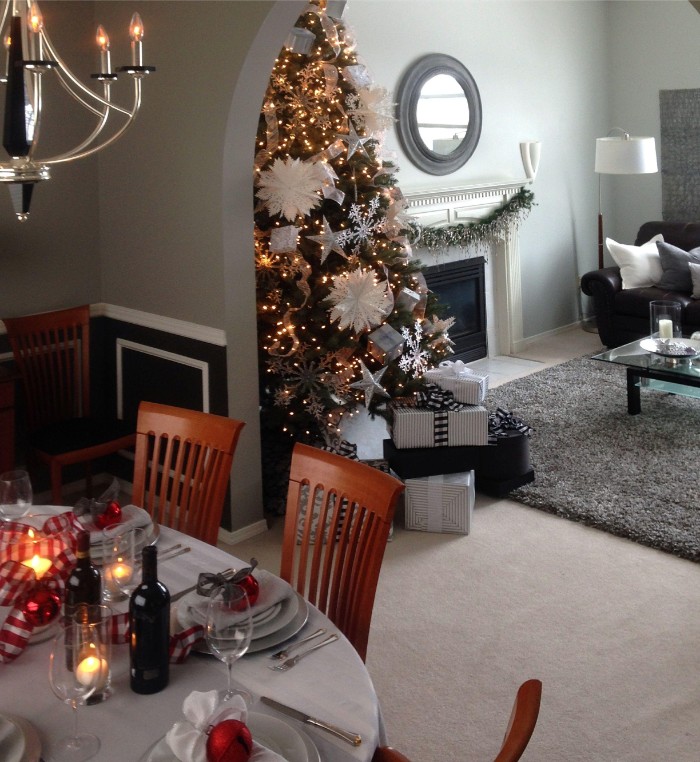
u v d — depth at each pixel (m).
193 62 3.30
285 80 3.67
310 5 3.71
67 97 3.76
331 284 3.77
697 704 2.52
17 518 1.93
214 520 2.29
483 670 2.72
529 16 6.37
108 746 1.32
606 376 5.81
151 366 3.85
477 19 5.94
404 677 2.69
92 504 1.99
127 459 4.07
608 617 3.01
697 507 3.79
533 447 4.57
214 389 3.55
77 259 3.92
